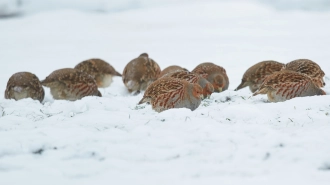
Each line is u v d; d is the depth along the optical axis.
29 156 9.38
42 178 8.33
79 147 9.66
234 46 33.81
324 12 51.38
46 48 35.47
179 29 43.69
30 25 46.53
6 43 37.81
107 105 14.23
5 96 16.62
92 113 12.30
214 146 9.66
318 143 9.55
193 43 36.12
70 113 13.32
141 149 9.52
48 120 11.96
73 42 38.25
